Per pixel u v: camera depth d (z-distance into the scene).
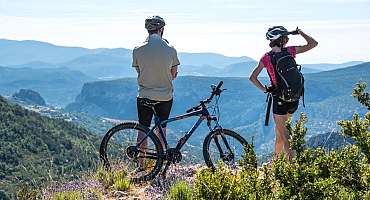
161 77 8.17
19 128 142.62
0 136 133.12
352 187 3.57
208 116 8.15
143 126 8.12
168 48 8.21
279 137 7.51
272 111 7.51
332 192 3.46
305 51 7.52
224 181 3.81
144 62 8.12
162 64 8.12
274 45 7.49
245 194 3.74
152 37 8.27
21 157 121.56
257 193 3.71
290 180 3.52
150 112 8.30
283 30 7.46
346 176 3.59
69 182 7.00
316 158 3.57
